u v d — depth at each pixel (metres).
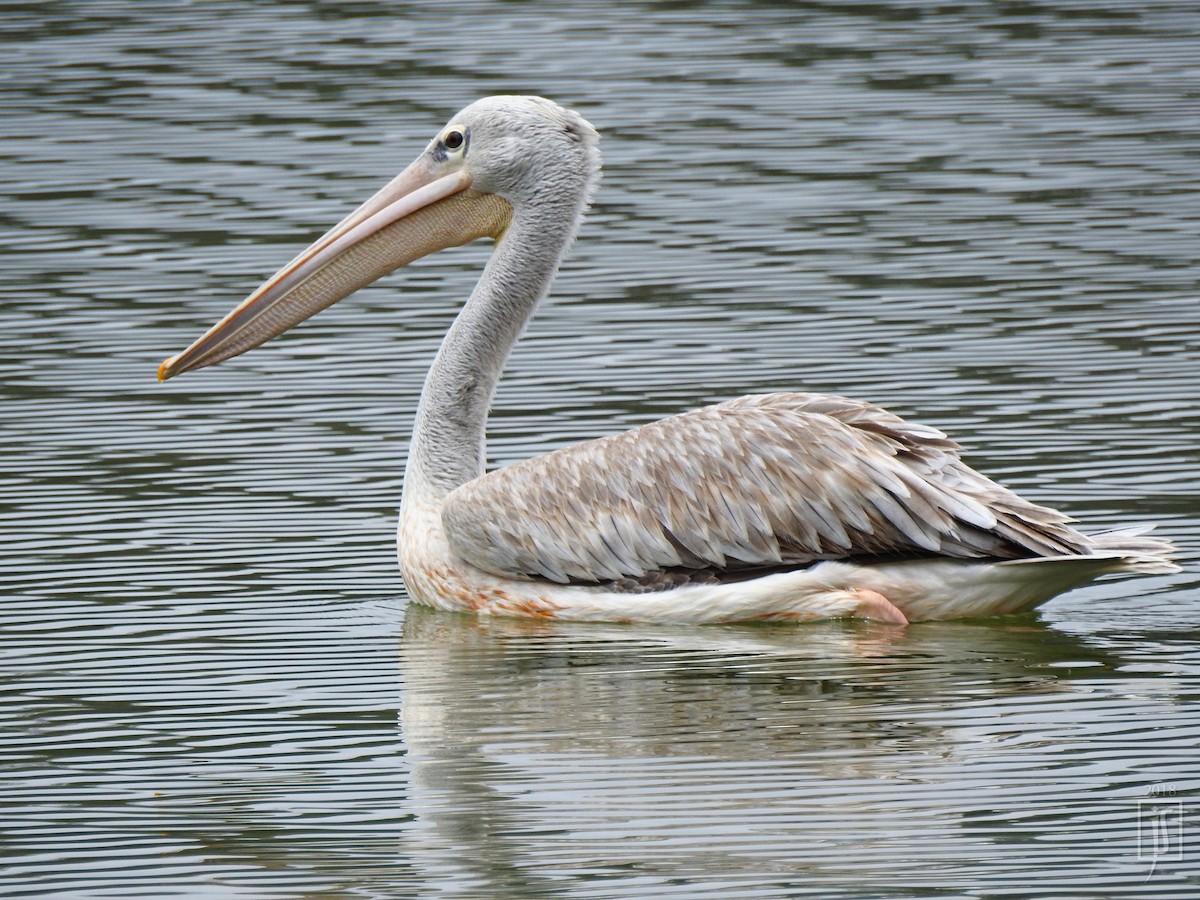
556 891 8.59
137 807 9.66
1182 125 26.91
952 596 12.20
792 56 30.83
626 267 21.31
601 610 12.78
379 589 13.34
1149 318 19.06
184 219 23.02
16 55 30.89
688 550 12.55
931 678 11.25
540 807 9.51
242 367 18.39
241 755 10.30
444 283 21.34
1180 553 13.27
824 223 22.84
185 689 11.33
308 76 29.45
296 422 16.72
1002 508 12.02
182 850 9.14
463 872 8.80
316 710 10.99
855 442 12.22
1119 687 10.98
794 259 21.45
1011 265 21.06
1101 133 26.59
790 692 11.07
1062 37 32.00
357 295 20.91
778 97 28.52
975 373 17.41
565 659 11.91
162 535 14.09
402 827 9.31
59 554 13.66
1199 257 21.19
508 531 12.89
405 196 14.22
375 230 14.19
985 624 12.35
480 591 13.03
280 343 19.19
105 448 16.00
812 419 12.38
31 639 12.12
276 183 24.36
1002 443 15.48
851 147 26.11
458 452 13.60
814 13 33.69
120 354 18.52
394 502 14.87
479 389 13.71
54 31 32.50
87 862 9.05
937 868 8.70
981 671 11.37
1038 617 12.47
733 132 26.84
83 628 12.33
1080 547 11.90
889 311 19.48
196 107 27.92
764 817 9.29
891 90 28.88
